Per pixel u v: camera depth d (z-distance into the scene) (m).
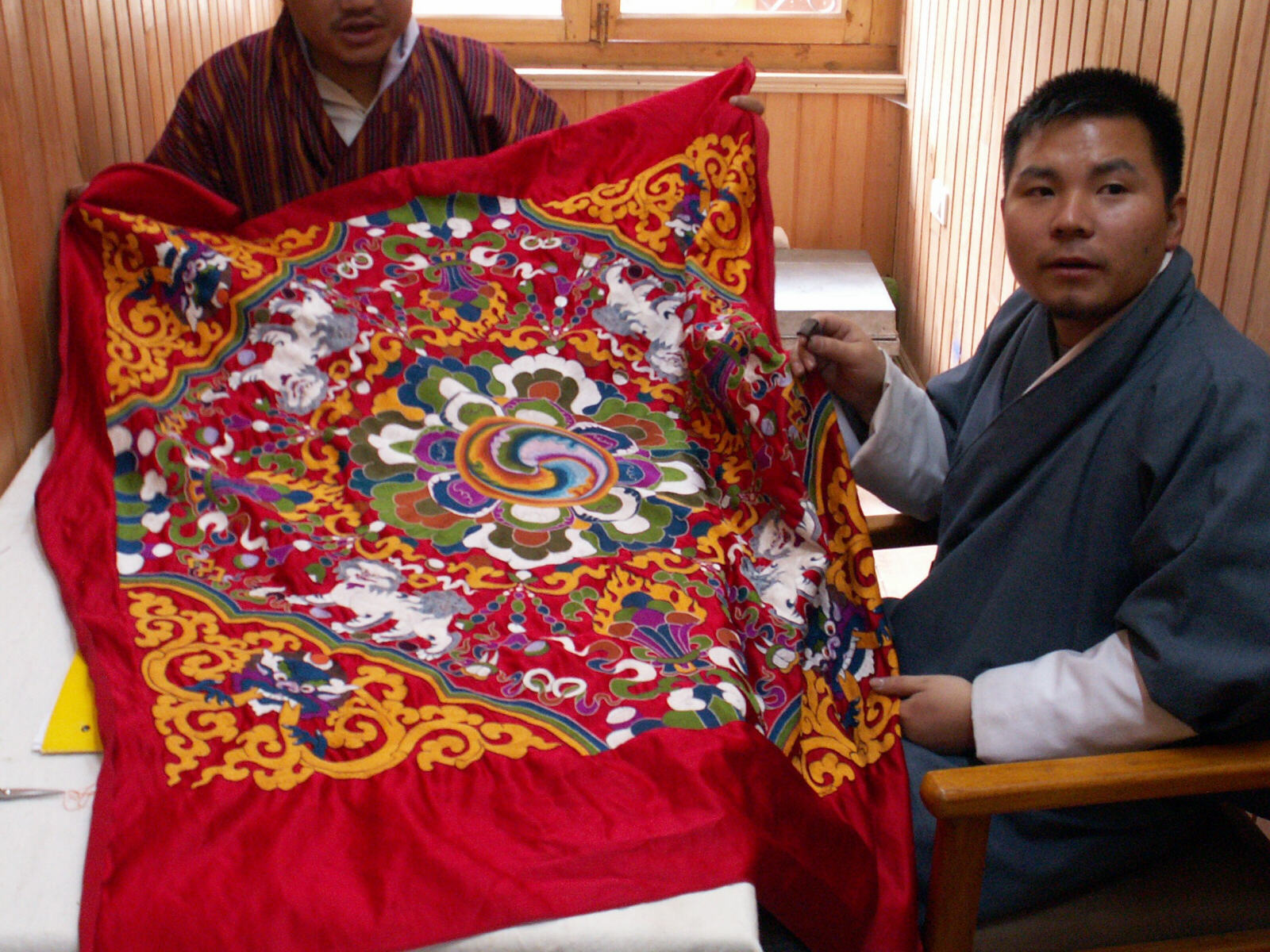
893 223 3.97
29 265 1.47
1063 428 1.30
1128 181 1.21
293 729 1.07
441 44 1.84
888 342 3.44
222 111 1.75
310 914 0.90
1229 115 1.72
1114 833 1.25
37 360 1.49
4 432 1.39
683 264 1.64
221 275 1.47
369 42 1.68
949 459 1.61
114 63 1.83
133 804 0.96
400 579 1.28
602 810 1.01
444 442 1.47
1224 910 1.25
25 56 1.46
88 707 1.06
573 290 1.62
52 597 1.20
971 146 2.98
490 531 1.36
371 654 1.17
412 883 0.92
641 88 3.71
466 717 1.10
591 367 1.58
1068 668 1.22
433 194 1.64
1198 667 1.11
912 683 1.33
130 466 1.35
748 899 0.93
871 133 3.86
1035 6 2.51
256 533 1.31
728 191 1.66
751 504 1.48
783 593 1.37
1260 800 1.23
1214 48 1.75
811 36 3.81
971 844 1.11
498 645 1.20
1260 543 1.10
